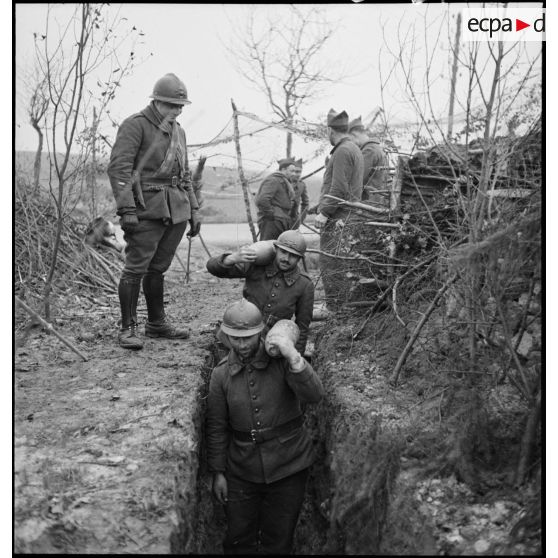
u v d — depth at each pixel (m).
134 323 6.09
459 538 3.45
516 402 4.30
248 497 4.82
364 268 6.08
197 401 4.99
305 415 6.01
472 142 5.41
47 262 7.82
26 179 8.89
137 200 5.85
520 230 3.88
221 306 8.12
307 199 8.94
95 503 3.65
